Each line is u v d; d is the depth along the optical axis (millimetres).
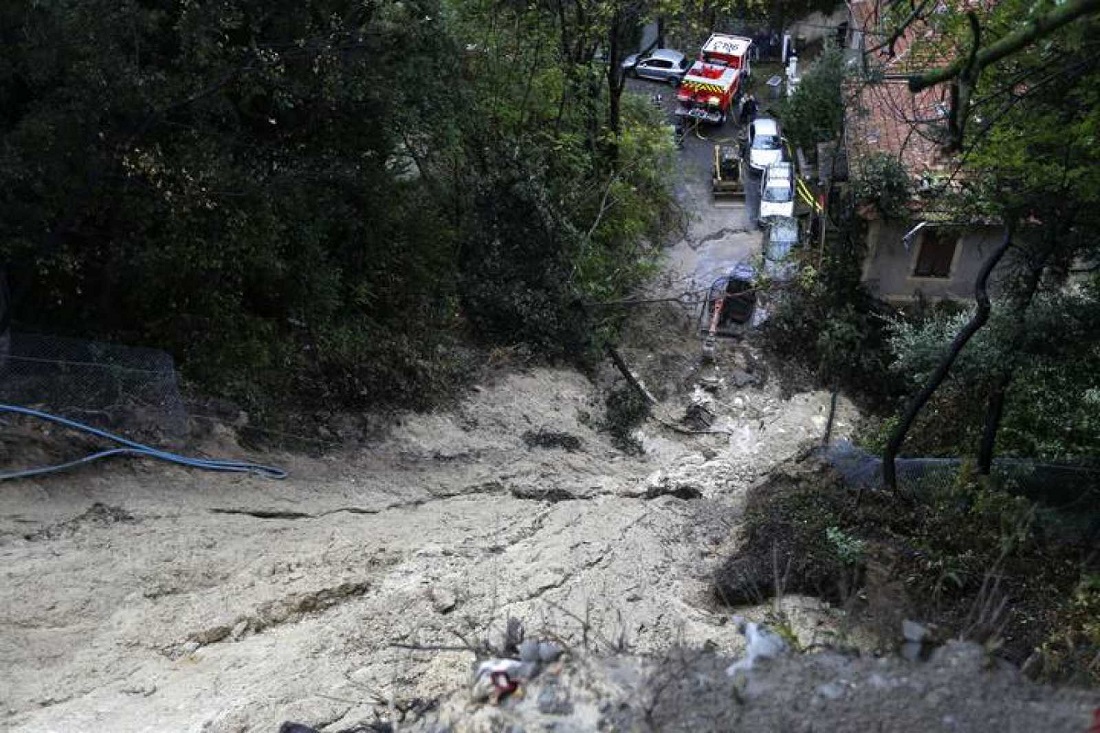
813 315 24500
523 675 6629
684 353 24328
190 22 13719
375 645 10922
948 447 17500
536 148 23609
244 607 11477
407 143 20031
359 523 14258
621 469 18922
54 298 14898
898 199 22016
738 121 36500
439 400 18719
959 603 11375
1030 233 14922
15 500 12414
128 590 11359
